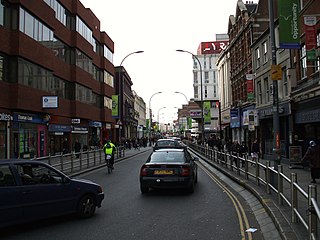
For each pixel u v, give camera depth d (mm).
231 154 19859
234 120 42219
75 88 39281
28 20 28266
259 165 12875
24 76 27547
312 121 19438
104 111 51500
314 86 18578
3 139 25562
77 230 7652
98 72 50750
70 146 38531
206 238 6988
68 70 38250
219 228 7754
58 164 18281
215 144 34406
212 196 11977
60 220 8586
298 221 7227
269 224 7965
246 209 9812
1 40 25062
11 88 26312
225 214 9172
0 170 7414
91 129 47344
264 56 29969
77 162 21484
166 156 12953
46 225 8109
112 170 21875
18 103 26391
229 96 47469
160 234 7293
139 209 9836
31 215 7617
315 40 16938
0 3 25203
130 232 7465
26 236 7207
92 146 44906
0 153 25141
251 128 28031
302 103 21016
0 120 25047
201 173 20000
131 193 12625
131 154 40688
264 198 10102
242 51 39125
